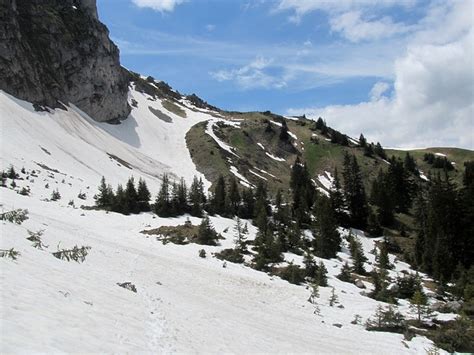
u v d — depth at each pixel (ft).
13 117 387.34
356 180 384.27
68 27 570.87
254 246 240.32
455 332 116.47
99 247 131.75
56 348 34.32
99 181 367.86
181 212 299.99
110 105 601.21
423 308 136.67
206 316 83.51
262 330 88.99
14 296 43.39
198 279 142.82
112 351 39.81
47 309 43.80
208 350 57.26
